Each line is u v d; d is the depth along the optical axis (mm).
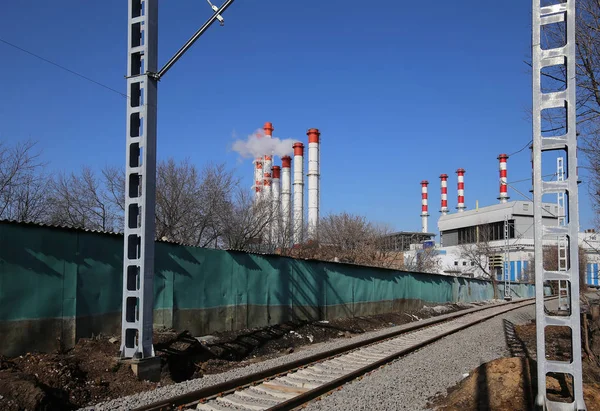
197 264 15141
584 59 11383
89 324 11344
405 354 14211
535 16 6438
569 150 6199
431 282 39406
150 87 10648
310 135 66062
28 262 10117
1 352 9453
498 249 79125
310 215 64688
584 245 47938
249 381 9531
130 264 10453
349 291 25203
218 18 10141
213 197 27141
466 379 9859
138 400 8344
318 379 10289
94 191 24531
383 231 72500
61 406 8047
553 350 15008
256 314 17594
